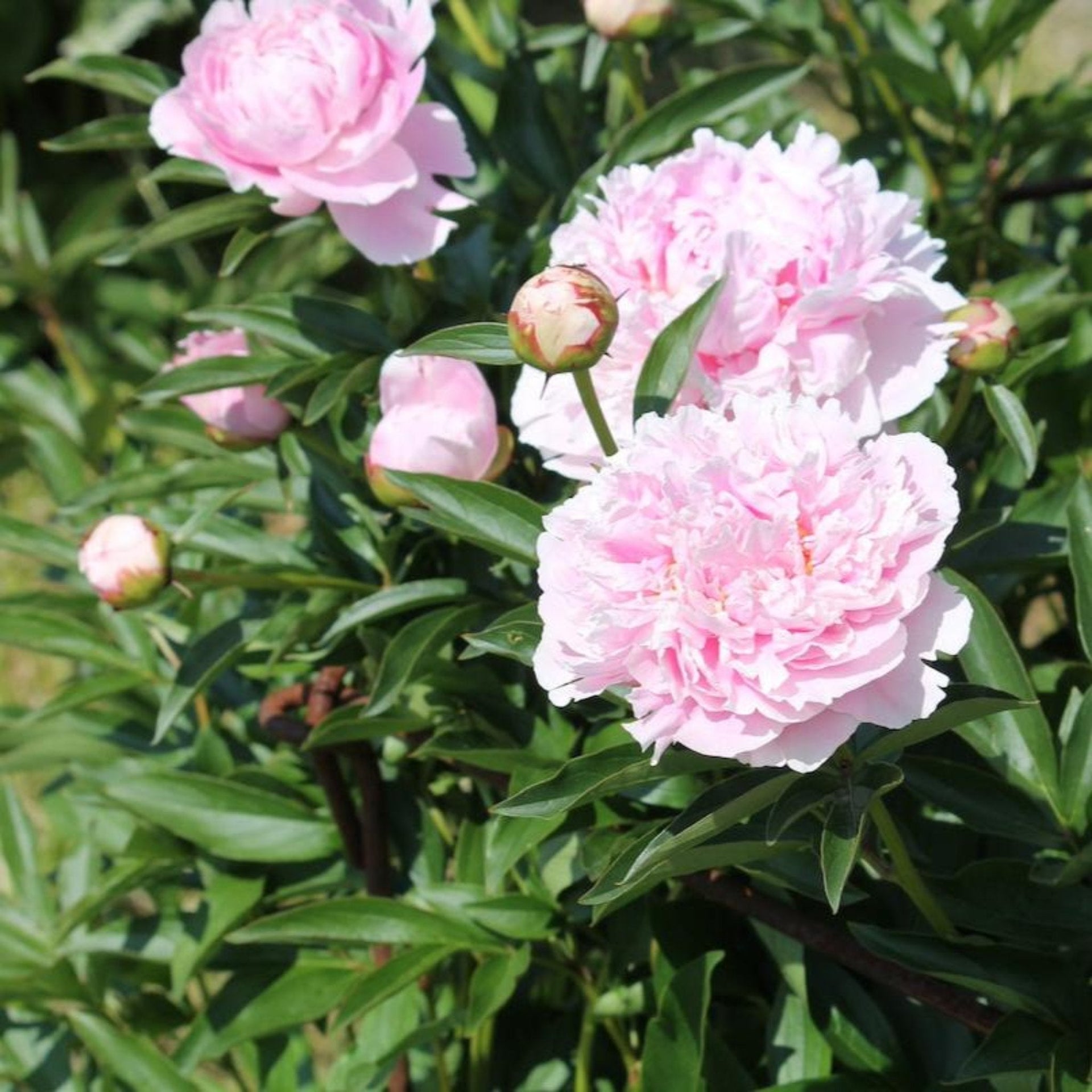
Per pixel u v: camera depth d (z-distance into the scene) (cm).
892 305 105
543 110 131
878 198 105
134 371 195
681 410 96
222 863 124
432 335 105
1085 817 108
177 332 251
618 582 93
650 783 110
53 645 130
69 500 128
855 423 104
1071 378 127
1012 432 109
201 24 116
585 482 111
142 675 130
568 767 101
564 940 119
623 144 123
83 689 128
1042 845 108
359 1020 125
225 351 122
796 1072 111
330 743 113
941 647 93
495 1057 125
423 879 121
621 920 117
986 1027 106
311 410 114
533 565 106
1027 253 142
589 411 103
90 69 125
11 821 131
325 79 110
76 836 135
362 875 122
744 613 92
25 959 127
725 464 93
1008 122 133
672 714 93
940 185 135
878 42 142
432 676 114
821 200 104
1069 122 132
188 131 112
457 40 147
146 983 128
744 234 102
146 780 121
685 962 115
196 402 119
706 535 92
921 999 107
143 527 113
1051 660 122
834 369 102
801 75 124
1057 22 273
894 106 134
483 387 110
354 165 111
